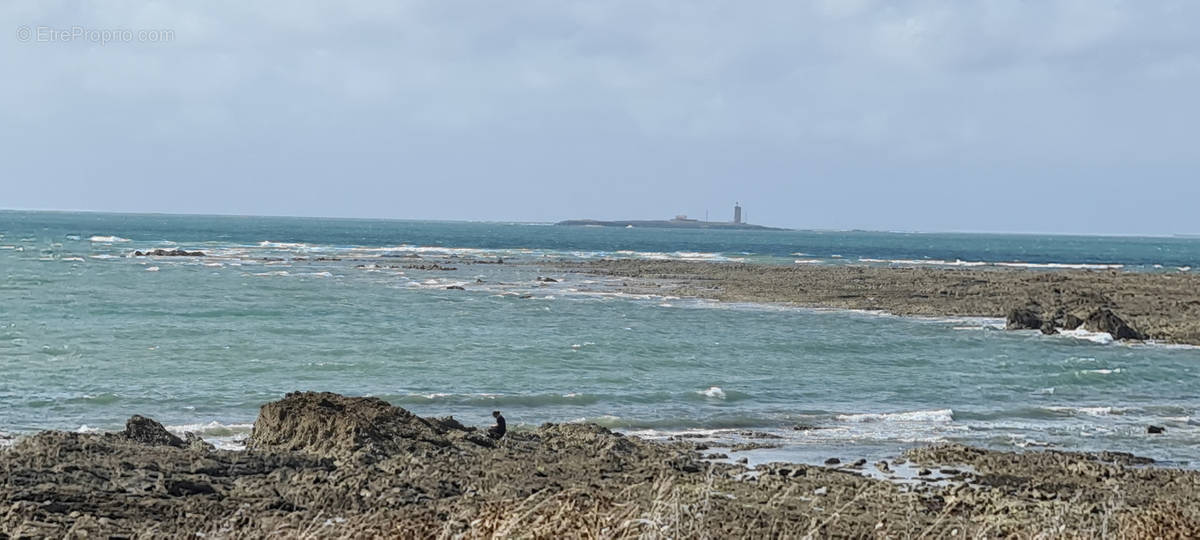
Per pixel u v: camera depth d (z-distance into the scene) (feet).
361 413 69.15
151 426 67.41
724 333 151.23
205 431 75.82
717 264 337.93
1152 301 208.95
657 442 75.72
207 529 48.21
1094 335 158.30
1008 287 241.96
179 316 159.02
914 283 252.83
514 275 277.03
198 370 107.24
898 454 74.33
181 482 55.83
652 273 287.89
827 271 296.51
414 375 107.96
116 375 102.73
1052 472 68.13
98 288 207.62
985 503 57.41
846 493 58.65
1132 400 104.88
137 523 48.85
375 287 227.61
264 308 173.68
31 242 440.04
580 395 97.04
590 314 177.27
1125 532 45.55
